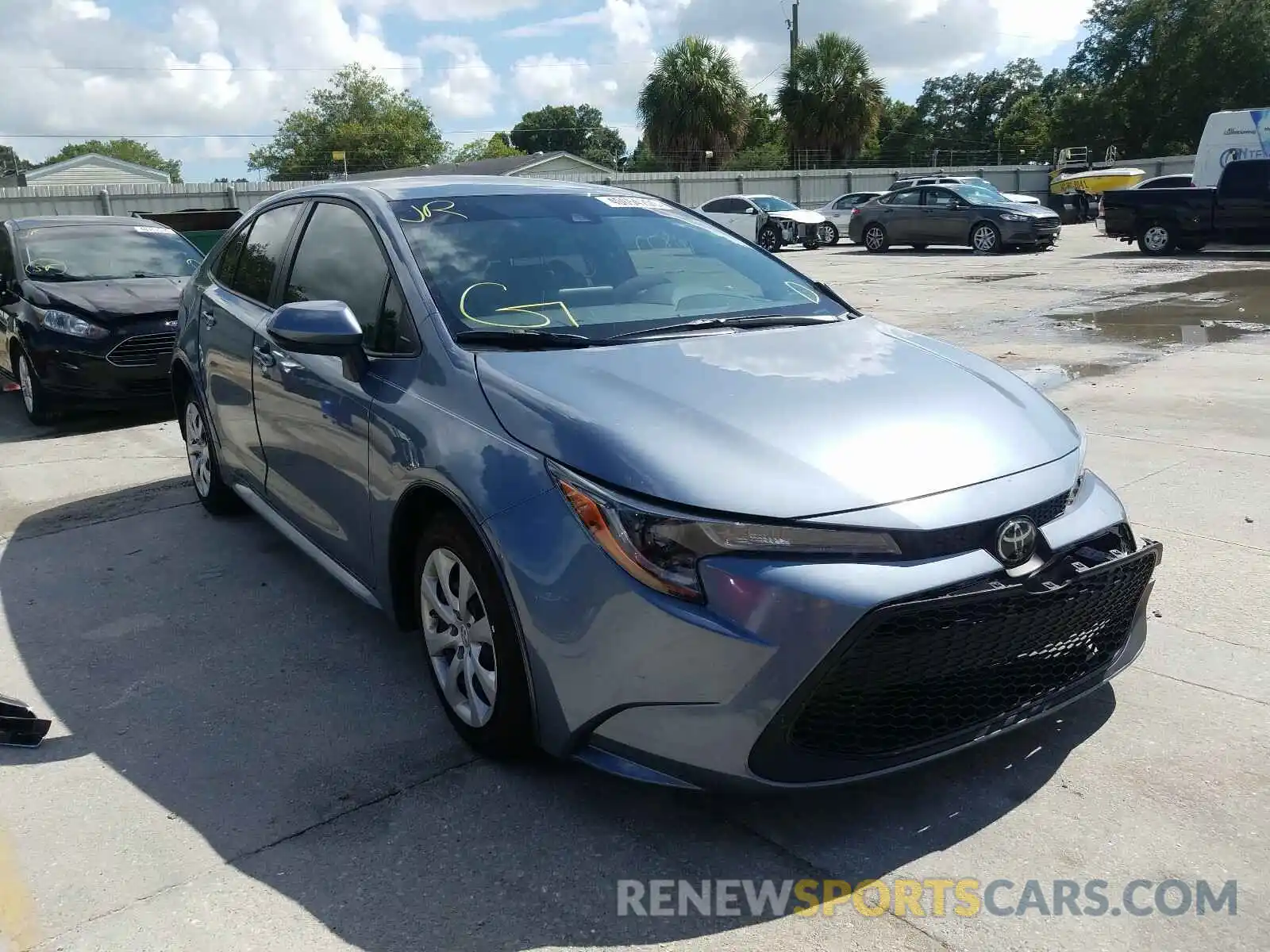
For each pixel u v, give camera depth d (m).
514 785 2.87
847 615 2.32
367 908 2.40
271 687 3.51
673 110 44.25
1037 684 2.69
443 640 3.08
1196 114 50.06
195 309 5.10
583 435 2.59
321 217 4.07
